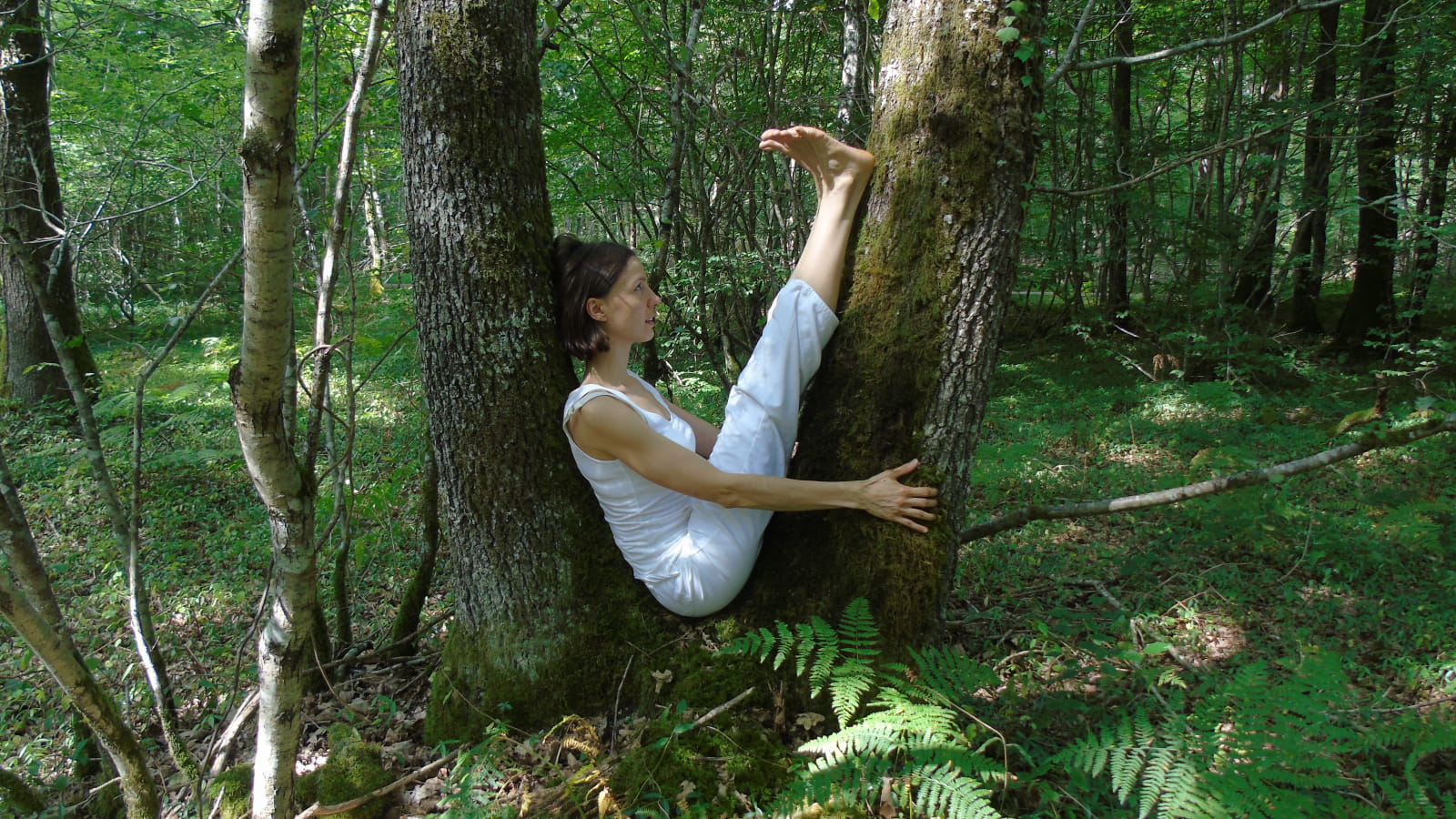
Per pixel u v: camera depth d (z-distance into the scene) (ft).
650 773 6.93
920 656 6.80
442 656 8.78
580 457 7.47
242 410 4.80
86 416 7.51
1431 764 7.43
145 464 18.20
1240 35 9.46
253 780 6.31
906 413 7.03
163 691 7.22
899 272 7.00
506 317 7.57
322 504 11.84
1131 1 27.37
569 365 8.07
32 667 10.56
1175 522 13.38
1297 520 12.42
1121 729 6.10
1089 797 6.66
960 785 5.57
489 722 8.12
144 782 5.98
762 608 7.64
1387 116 26.61
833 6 19.52
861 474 7.15
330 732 8.14
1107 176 29.19
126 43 16.14
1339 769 5.90
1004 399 25.09
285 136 4.13
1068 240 30.35
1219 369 26.05
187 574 13.88
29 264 7.23
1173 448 18.47
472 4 7.12
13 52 18.89
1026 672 8.63
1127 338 31.89
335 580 10.51
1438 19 23.68
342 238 8.46
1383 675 9.24
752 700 7.34
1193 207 31.48
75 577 13.97
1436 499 12.92
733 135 16.63
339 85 15.58
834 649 6.57
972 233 6.78
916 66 6.87
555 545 8.00
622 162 18.93
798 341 7.18
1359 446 7.70
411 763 8.25
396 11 7.41
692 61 15.28
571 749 7.72
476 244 7.42
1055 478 16.30
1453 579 10.50
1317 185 29.76
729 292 17.66
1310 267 32.12
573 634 8.05
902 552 7.03
